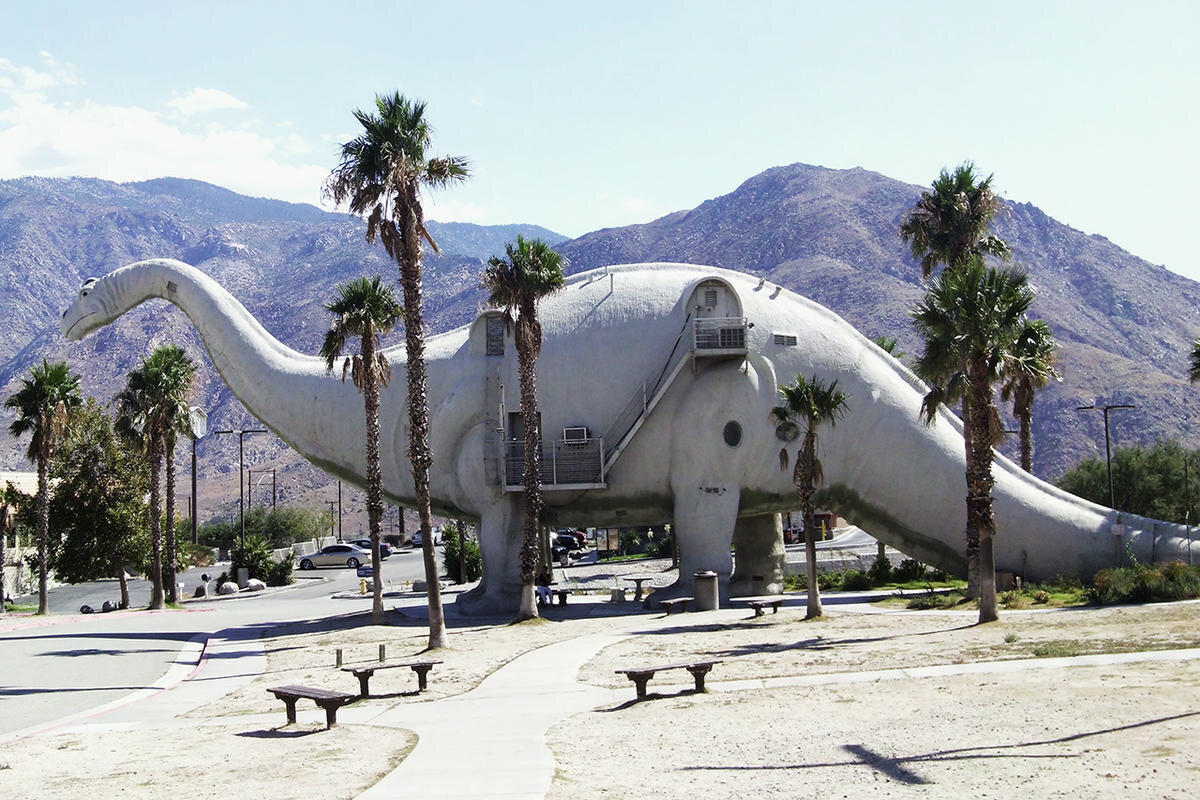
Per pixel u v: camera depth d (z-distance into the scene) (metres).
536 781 12.37
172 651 29.22
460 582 50.44
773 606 31.02
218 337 35.22
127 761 14.54
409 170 27.42
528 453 31.14
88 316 35.53
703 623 28.28
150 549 49.16
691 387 33.47
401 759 13.85
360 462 34.44
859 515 35.12
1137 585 27.31
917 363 27.53
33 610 49.56
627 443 32.91
